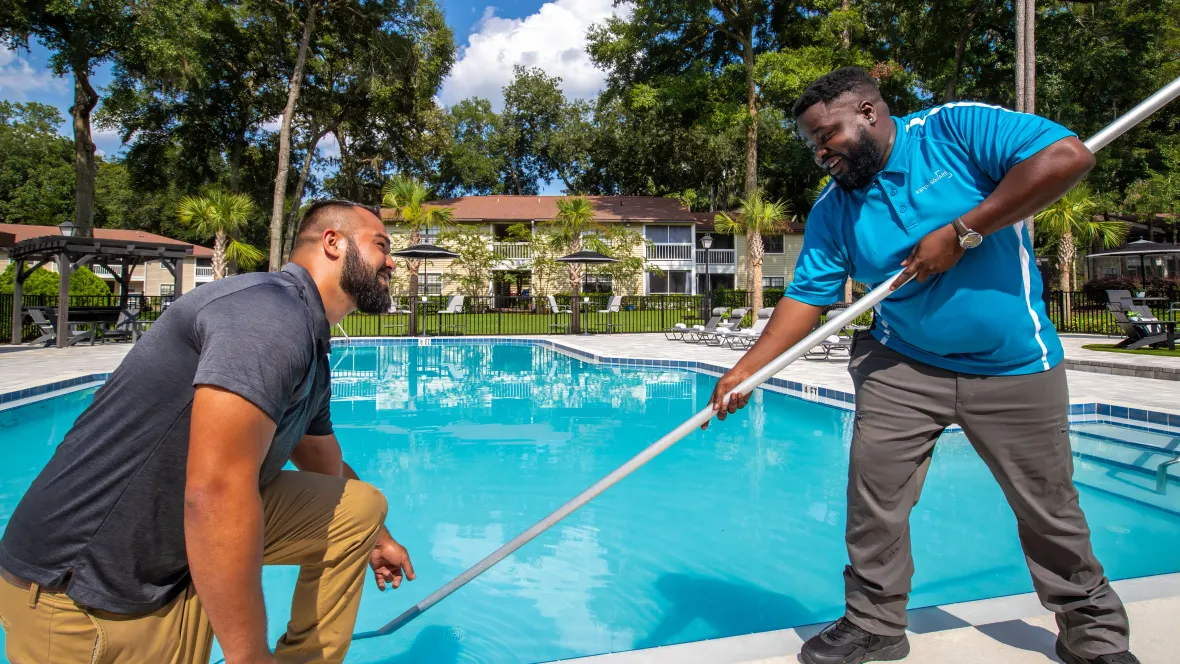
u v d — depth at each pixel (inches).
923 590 99.7
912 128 64.4
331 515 57.5
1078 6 933.8
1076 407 223.5
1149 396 236.4
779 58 907.4
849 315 61.2
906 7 972.6
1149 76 1003.3
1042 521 63.1
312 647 59.0
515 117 1675.7
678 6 944.3
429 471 171.0
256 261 928.3
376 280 56.1
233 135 1162.6
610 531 126.7
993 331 61.6
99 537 43.9
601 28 1075.9
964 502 141.1
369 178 1380.4
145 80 866.8
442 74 1190.9
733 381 70.2
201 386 40.9
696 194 1438.2
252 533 41.3
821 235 73.0
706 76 967.6
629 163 1515.7
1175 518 130.6
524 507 142.1
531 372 381.4
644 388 318.3
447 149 1294.3
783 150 1229.1
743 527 128.3
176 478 44.5
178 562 47.3
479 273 1053.8
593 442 204.4
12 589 45.6
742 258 1306.6
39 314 511.5
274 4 945.5
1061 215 688.4
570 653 81.5
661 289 1263.5
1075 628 61.6
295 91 903.7
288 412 48.6
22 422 232.1
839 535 124.3
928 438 66.4
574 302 684.7
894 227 64.4
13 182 1603.1
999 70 1013.2
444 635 86.4
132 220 1609.3
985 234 55.8
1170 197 904.9
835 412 247.3
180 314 44.9
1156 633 65.5
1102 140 54.3
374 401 281.1
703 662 64.0
